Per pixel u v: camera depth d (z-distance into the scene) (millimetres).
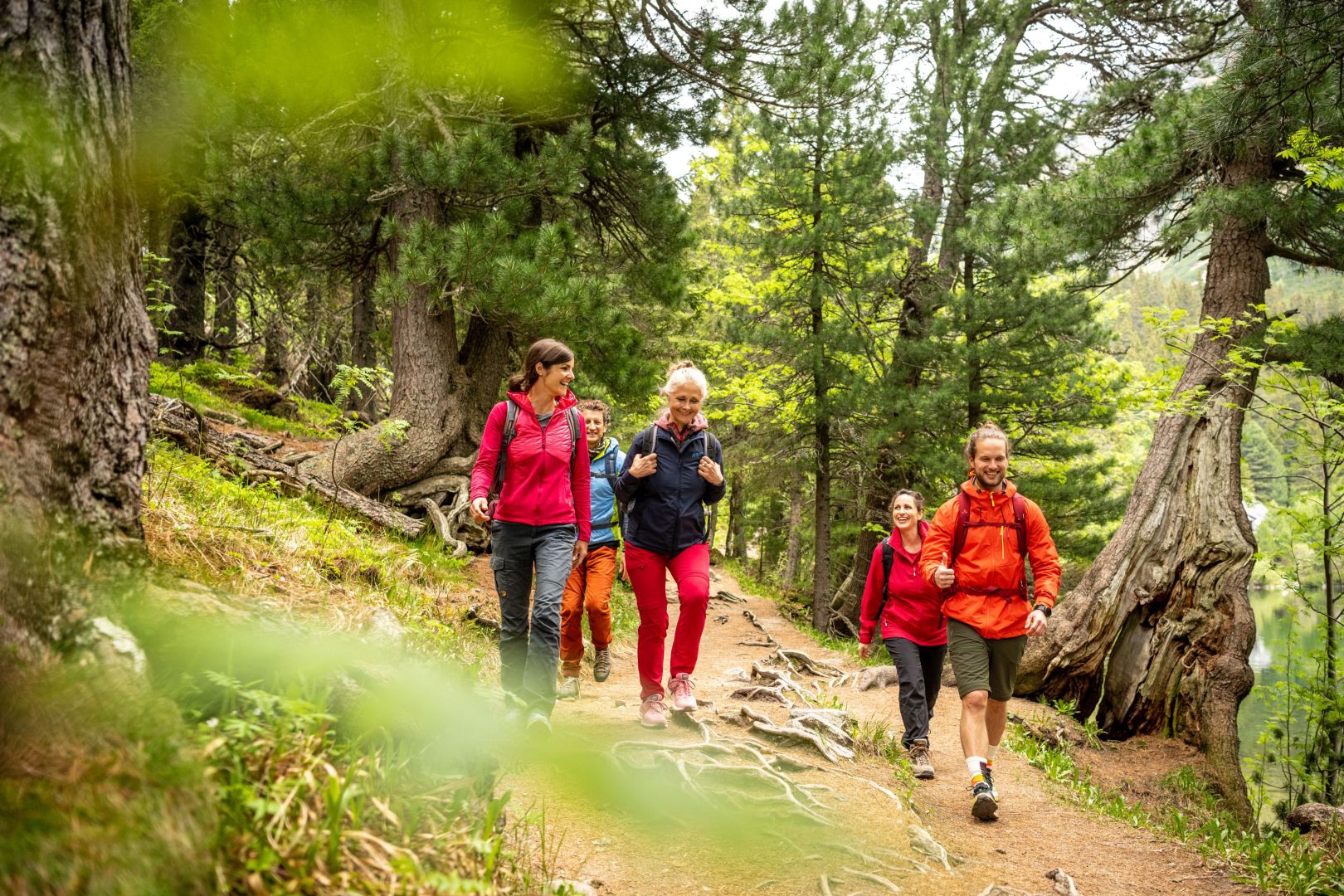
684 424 4410
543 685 3756
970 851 3752
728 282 20000
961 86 16109
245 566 3926
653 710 4422
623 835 3016
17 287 1892
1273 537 8758
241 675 2098
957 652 4445
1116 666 8938
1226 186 9531
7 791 1255
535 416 4062
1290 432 8516
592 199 12250
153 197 2559
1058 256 10602
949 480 15680
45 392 1964
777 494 26047
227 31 7953
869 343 16734
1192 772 7789
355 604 4184
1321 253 9516
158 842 1366
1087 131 12945
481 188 9156
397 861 1780
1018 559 4434
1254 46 8188
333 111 9070
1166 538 9102
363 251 11781
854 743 5008
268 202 9609
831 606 19391
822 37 10328
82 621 1801
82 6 2078
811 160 16797
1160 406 10094
